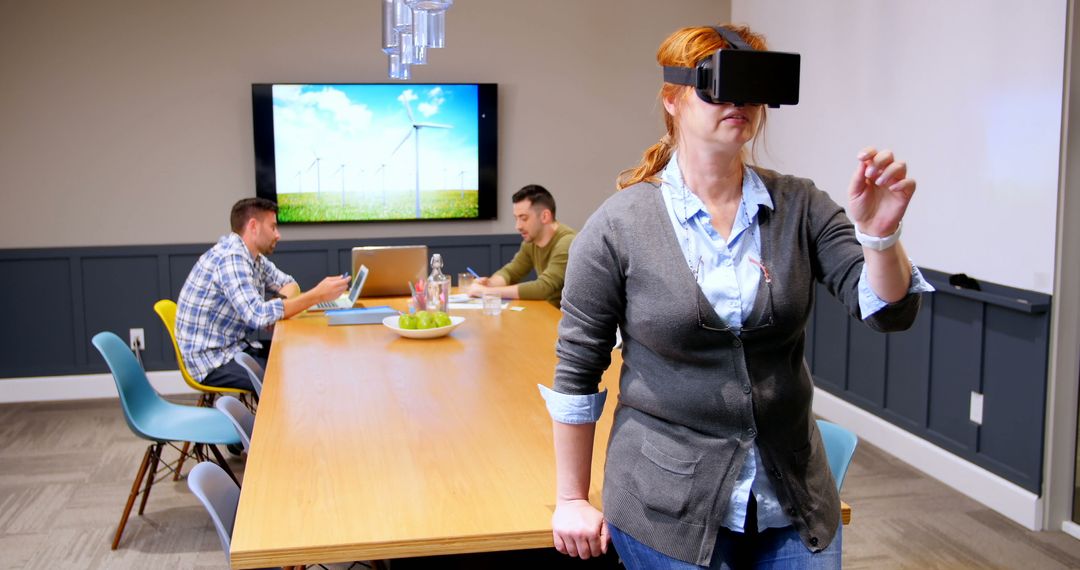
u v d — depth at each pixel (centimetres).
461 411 267
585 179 637
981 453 406
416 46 358
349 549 177
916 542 365
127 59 579
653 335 140
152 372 604
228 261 430
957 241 416
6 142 573
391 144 607
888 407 474
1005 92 381
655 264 139
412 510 192
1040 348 368
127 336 599
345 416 263
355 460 224
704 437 142
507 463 221
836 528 148
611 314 147
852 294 135
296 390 293
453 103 610
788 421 142
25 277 584
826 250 140
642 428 146
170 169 591
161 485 435
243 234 456
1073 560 349
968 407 412
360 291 478
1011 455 388
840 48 500
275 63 593
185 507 408
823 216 141
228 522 221
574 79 627
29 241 583
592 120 632
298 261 613
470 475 213
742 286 138
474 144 616
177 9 580
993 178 391
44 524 390
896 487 423
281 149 595
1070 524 373
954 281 409
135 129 585
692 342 138
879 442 477
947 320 424
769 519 143
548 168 632
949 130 416
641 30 630
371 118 602
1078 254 357
